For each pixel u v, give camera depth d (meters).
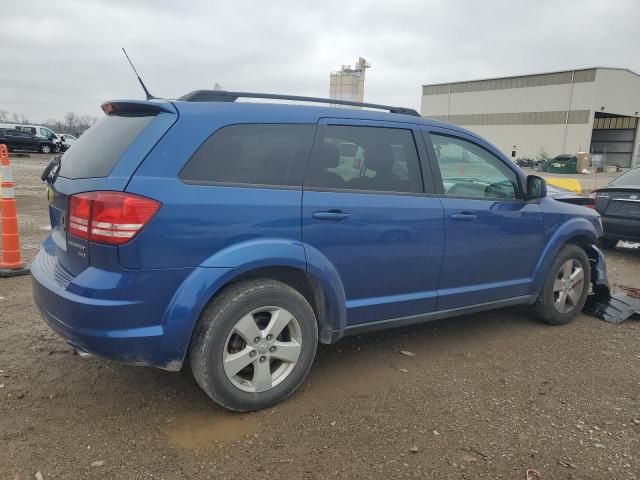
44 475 2.62
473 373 3.96
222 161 3.10
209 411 3.27
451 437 3.09
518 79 67.38
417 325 4.97
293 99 3.55
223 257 3.01
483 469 2.81
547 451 2.98
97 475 2.64
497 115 70.44
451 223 4.02
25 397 3.35
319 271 3.36
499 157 4.52
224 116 3.14
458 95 75.50
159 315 2.91
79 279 2.86
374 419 3.25
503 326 5.04
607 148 68.81
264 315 3.29
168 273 2.89
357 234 3.53
